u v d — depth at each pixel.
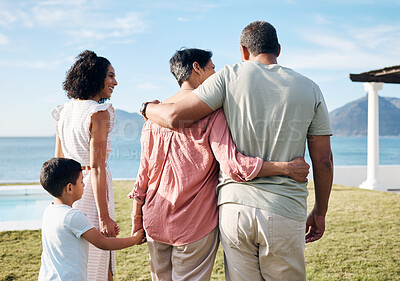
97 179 2.17
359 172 12.00
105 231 2.15
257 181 1.79
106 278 2.30
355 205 6.99
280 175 1.78
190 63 2.05
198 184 1.90
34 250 4.21
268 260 1.80
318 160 1.89
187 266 1.94
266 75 1.79
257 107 1.77
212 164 1.92
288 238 1.76
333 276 3.45
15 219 6.99
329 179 1.93
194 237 1.89
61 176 2.03
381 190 9.84
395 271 3.56
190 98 1.84
